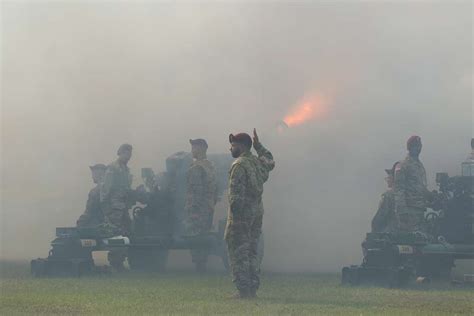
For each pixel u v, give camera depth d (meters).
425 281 17.19
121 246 19.41
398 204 18.70
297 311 10.89
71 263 18.34
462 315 10.87
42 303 11.89
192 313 10.58
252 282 13.02
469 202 18.81
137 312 10.70
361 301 12.60
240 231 12.91
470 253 18.00
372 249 16.45
